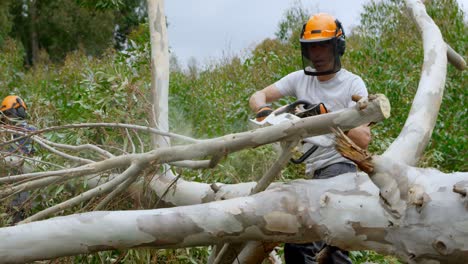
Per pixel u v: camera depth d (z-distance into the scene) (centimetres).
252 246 322
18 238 254
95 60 985
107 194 346
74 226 256
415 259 233
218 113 731
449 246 224
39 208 404
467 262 225
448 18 947
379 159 235
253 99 396
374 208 239
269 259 420
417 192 228
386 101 250
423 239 228
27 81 1102
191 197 355
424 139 305
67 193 388
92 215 259
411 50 895
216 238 260
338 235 247
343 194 249
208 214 257
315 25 360
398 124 686
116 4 601
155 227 256
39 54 2195
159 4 424
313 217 252
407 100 720
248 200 260
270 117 289
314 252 366
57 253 257
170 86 825
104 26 2108
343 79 378
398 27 1044
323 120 263
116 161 308
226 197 336
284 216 254
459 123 702
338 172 368
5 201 359
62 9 2209
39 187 320
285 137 274
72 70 928
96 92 482
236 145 285
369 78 788
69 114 531
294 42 1086
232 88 834
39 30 2262
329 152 371
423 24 387
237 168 407
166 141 390
